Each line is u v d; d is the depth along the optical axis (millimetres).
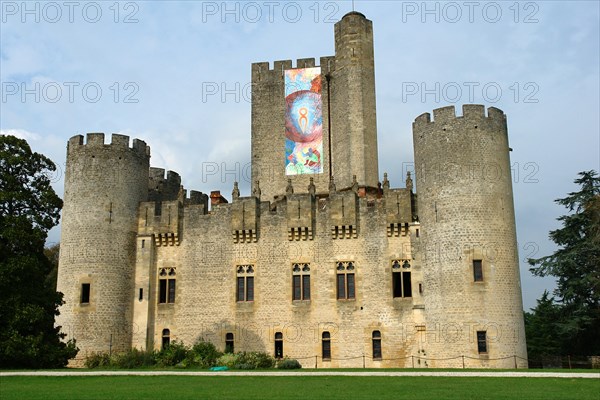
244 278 48188
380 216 46875
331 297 46375
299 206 48031
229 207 49781
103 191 48812
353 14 57281
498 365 40125
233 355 44344
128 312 48281
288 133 56781
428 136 44656
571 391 25750
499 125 44406
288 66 58344
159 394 25531
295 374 34438
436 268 42656
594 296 53531
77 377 33344
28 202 41281
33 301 39344
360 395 24859
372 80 56719
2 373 34438
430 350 42094
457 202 42625
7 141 41750
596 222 53500
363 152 54312
